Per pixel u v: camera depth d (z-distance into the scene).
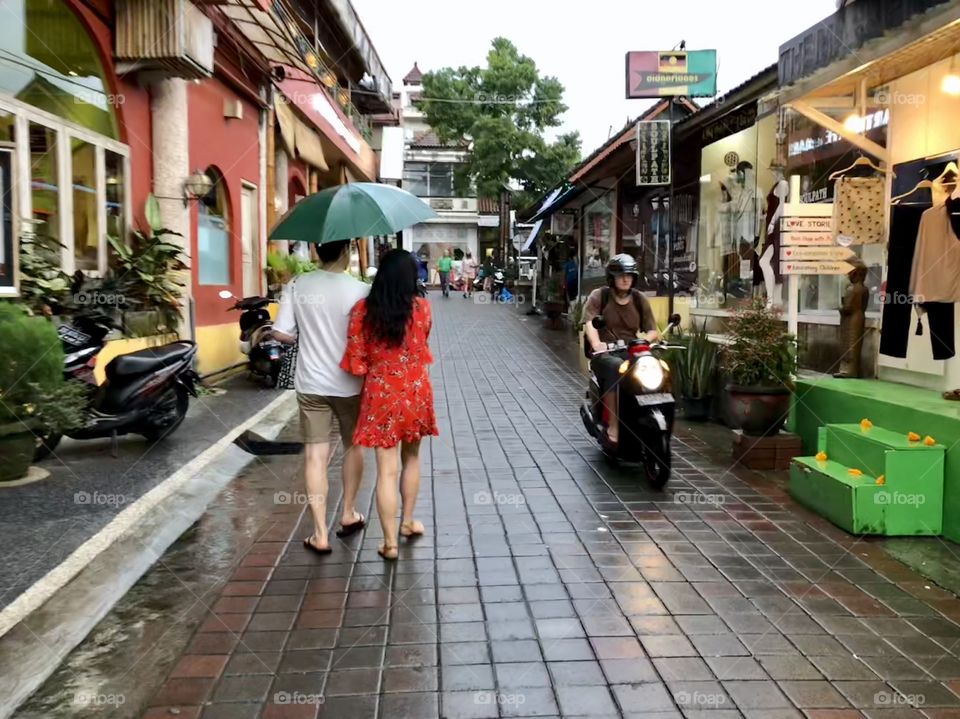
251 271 12.92
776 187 9.89
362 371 4.40
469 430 8.04
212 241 11.11
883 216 6.70
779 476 6.27
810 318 8.70
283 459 6.86
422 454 7.01
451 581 4.20
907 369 6.42
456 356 14.10
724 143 12.00
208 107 10.59
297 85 14.46
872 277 7.45
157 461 6.27
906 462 4.86
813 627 3.66
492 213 44.47
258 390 9.98
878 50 5.26
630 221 17.84
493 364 13.14
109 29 7.99
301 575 4.30
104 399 6.28
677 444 7.34
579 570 4.35
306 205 4.59
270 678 3.23
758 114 8.85
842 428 5.49
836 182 6.75
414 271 4.47
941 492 4.87
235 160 11.80
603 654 3.42
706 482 6.09
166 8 7.95
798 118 8.59
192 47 8.29
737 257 11.49
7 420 5.40
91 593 3.87
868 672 3.26
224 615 3.81
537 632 3.62
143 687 3.17
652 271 16.28
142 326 8.05
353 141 20.56
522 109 36.25
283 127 13.59
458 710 2.99
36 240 6.76
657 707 3.01
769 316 6.62
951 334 5.89
